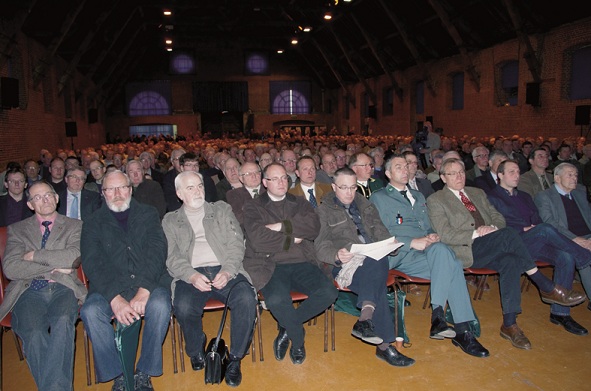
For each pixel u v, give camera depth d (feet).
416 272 11.91
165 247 10.42
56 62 54.24
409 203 12.75
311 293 10.66
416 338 11.69
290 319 10.26
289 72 107.24
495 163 16.06
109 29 61.87
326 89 108.47
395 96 77.56
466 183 17.35
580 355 10.53
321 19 77.20
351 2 65.82
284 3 73.77
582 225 13.53
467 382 9.57
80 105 69.56
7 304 9.66
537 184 16.67
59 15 44.34
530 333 11.66
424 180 16.30
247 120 106.42
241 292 9.98
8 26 36.40
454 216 12.39
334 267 11.35
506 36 49.21
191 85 103.09
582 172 22.09
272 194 11.67
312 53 99.45
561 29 42.29
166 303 9.53
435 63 64.85
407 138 51.85
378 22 68.03
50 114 51.57
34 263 9.72
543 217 13.48
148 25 82.02
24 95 41.96
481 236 12.16
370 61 81.87
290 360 10.73
